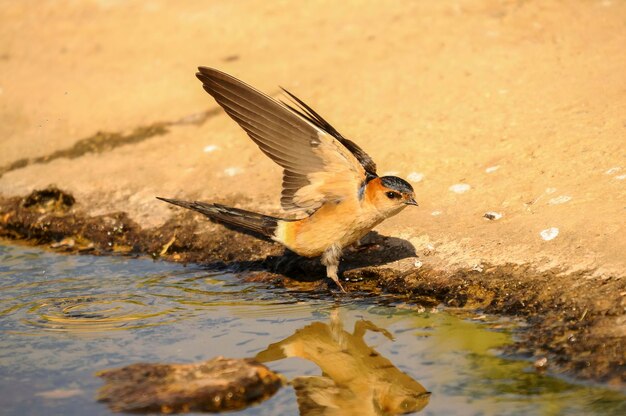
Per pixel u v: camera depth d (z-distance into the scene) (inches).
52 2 887.7
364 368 378.6
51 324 431.8
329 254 456.1
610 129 515.8
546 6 716.0
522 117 560.1
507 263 431.2
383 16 750.5
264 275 486.3
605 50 621.6
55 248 546.3
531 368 362.6
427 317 418.0
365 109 613.0
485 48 660.7
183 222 541.3
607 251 412.5
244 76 681.6
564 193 469.4
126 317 439.2
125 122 658.2
